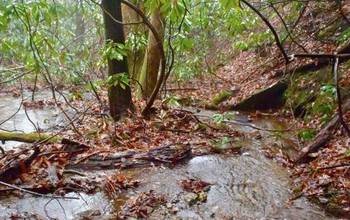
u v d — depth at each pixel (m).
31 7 5.02
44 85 13.84
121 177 5.36
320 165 5.47
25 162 5.42
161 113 8.04
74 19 14.86
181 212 4.57
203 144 6.81
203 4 7.41
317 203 4.68
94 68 11.45
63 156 5.91
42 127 8.52
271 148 6.68
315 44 9.95
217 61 17.19
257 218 4.44
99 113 8.06
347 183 4.89
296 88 9.23
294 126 8.08
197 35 13.16
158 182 5.34
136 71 11.20
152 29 7.11
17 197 4.89
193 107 10.49
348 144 5.82
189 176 5.56
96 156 5.89
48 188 5.04
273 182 5.36
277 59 11.36
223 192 5.09
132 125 7.38
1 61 10.54
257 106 9.84
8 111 10.38
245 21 8.27
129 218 4.43
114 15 7.43
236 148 6.66
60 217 4.46
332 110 7.39
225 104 10.28
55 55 6.80
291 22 11.66
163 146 6.29
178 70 11.30
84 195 4.95
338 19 10.03
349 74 7.98
